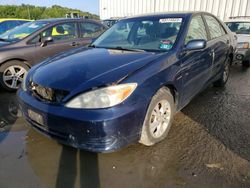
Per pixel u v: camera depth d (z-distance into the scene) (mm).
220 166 2438
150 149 2730
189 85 3266
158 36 3301
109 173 2359
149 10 15609
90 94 2227
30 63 4871
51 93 2396
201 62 3514
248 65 7211
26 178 2295
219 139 2947
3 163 2518
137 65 2570
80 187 2182
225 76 5055
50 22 5367
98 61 2758
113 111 2188
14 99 4383
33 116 2547
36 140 2949
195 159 2555
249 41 6816
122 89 2248
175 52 2957
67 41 5410
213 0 12531
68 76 2471
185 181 2242
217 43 4156
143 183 2227
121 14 18203
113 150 2285
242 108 3922
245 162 2498
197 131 3145
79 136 2252
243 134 3074
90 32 5988
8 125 3361
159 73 2602
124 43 3469
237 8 11789
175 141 2898
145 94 2404
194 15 3633
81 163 2506
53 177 2309
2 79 4629
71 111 2238
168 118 2893
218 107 3957
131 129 2328
